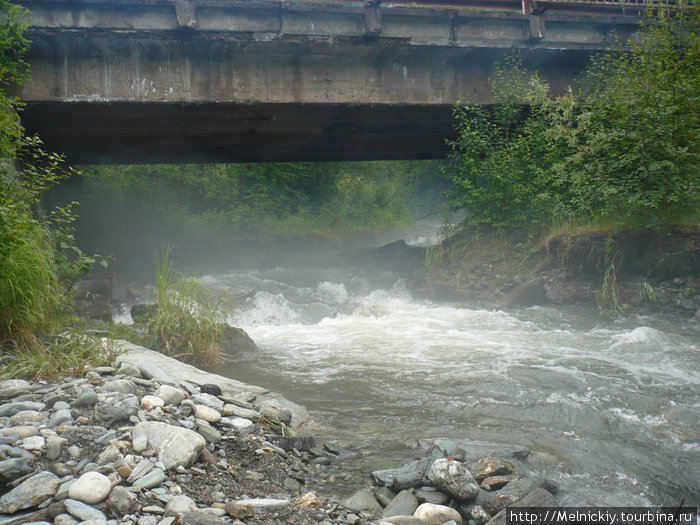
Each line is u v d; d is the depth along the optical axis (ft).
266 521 11.16
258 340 30.35
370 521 11.89
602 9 51.31
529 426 17.95
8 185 24.71
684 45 40.40
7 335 20.01
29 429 13.01
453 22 48.24
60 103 42.52
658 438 16.93
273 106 46.29
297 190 98.89
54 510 10.34
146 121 48.44
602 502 13.21
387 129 54.95
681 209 36.37
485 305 39.22
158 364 20.25
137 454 12.69
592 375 22.84
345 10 45.39
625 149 37.06
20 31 37.99
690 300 33.27
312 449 15.75
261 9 44.21
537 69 51.37
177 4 41.98
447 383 22.26
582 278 38.34
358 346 28.78
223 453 14.01
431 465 13.62
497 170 46.60
